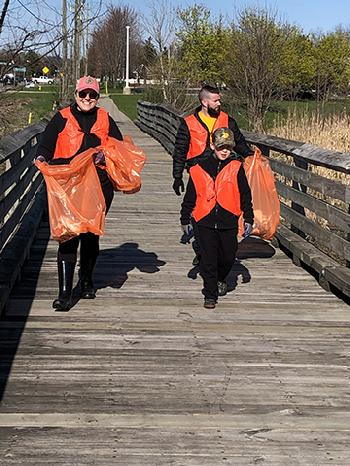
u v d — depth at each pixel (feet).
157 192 39.96
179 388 14.08
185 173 46.85
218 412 13.05
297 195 25.81
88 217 17.76
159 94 95.09
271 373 14.94
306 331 17.65
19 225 25.54
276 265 24.41
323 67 113.60
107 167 18.40
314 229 23.86
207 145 21.42
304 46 115.75
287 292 21.11
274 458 11.39
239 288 21.44
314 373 14.98
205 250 19.21
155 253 25.63
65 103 64.69
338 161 20.75
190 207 19.36
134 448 11.64
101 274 22.63
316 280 22.52
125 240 27.68
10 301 19.52
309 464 11.23
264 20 92.63
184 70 103.81
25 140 25.46
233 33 94.27
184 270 23.35
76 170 17.78
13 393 13.67
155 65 100.07
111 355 15.76
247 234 19.51
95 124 18.56
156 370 14.98
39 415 12.76
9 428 12.25
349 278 19.77
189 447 11.71
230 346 16.51
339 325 18.15
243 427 12.46
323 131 50.98
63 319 18.15
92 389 13.94
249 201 19.38
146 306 19.40
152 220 31.83
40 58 32.83
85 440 11.88
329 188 21.88
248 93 90.63
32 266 23.43
